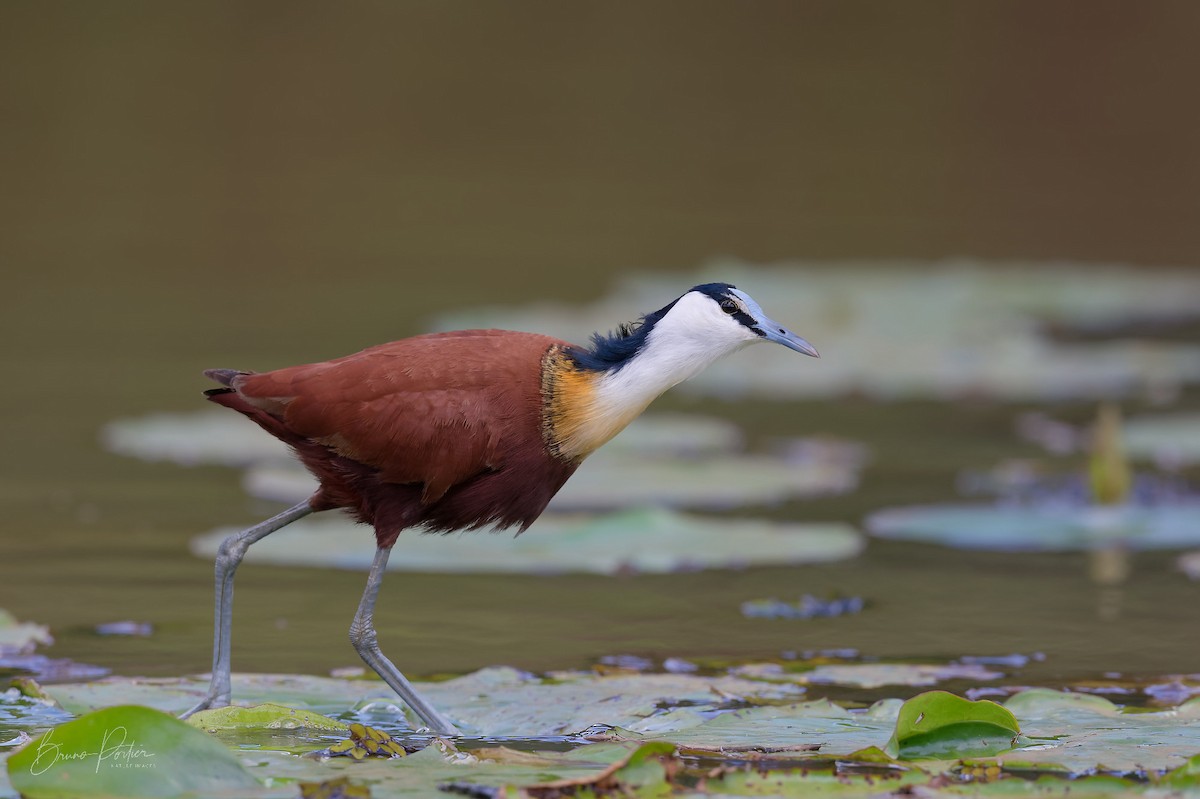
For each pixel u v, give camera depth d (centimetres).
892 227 2805
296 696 875
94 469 1494
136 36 3556
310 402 857
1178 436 1543
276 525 880
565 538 1234
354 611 1072
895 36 3762
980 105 3453
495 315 2073
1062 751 751
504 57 3619
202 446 1511
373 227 2795
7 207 2812
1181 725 798
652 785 691
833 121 3362
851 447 1625
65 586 1115
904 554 1254
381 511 877
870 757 741
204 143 3203
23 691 849
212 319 2184
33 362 1941
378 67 3562
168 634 1002
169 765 688
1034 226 2814
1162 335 2309
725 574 1197
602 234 2755
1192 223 2848
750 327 904
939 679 914
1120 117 3403
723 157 3278
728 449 1616
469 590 1141
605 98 3425
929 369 1908
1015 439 1680
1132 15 3753
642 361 895
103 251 2584
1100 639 1008
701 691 885
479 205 2952
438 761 729
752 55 3734
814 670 930
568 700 866
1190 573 1177
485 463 867
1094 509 1345
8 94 3281
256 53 3541
